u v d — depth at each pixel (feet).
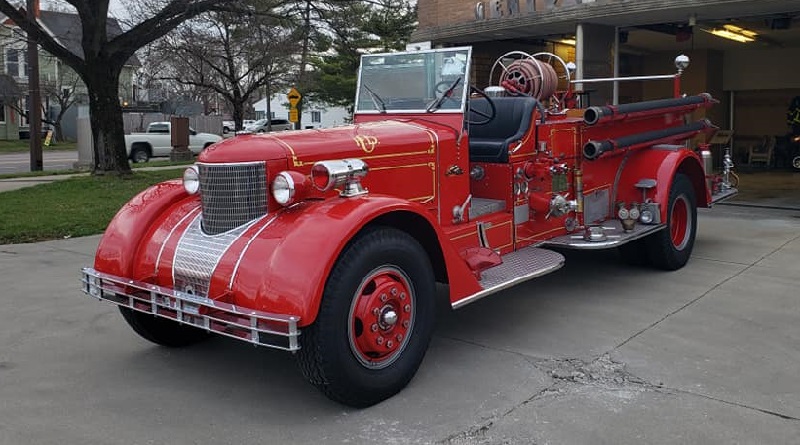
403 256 13.08
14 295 20.88
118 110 49.01
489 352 15.53
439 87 17.08
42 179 54.19
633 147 21.30
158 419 12.51
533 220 18.78
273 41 69.51
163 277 13.73
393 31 82.12
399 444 11.41
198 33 76.84
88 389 13.89
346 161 13.12
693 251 25.38
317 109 130.31
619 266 23.47
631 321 17.54
